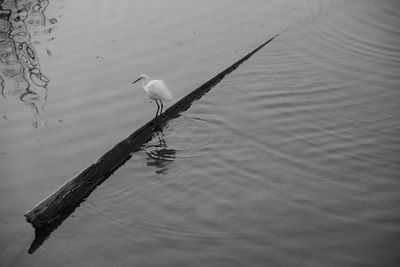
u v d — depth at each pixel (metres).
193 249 9.29
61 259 9.29
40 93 14.23
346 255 8.98
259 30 16.52
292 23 16.88
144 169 11.24
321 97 13.34
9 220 10.12
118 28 16.98
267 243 9.31
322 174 10.91
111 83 14.33
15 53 16.17
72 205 10.36
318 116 12.69
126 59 15.31
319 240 9.33
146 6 18.31
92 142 12.19
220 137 12.11
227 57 15.19
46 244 9.62
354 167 11.05
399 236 9.31
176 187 10.76
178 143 11.98
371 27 16.36
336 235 9.41
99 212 10.24
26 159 11.80
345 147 11.64
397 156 11.29
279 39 15.98
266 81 14.06
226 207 10.18
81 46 16.19
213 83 13.90
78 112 13.32
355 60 14.80
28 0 19.50
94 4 18.78
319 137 11.99
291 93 13.53
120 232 9.77
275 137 12.05
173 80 14.23
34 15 18.41
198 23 17.03
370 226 9.58
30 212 9.63
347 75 14.16
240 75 14.35
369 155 11.38
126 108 13.34
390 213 9.84
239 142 11.94
